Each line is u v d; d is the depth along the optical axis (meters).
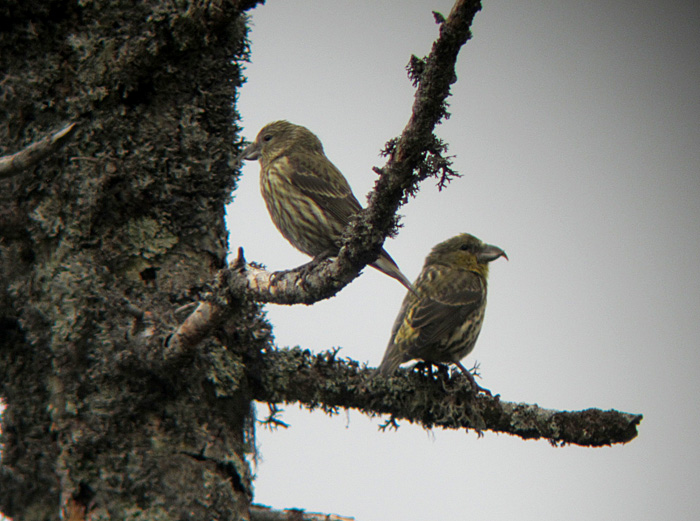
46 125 8.02
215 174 8.33
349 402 9.16
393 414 9.55
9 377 7.53
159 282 7.88
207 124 8.43
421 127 6.05
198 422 7.48
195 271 8.02
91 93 8.02
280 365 8.55
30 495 7.25
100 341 7.40
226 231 8.44
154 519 7.07
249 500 7.66
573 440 10.19
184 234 8.12
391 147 6.38
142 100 8.23
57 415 7.28
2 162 6.42
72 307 7.50
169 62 8.25
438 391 9.80
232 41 8.63
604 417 10.29
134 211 7.99
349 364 9.16
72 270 7.62
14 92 8.05
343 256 6.85
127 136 8.08
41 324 7.54
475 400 9.98
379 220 6.64
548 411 10.30
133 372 7.36
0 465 7.36
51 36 8.16
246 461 7.80
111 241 7.84
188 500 7.19
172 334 7.27
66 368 7.38
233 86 8.62
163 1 8.14
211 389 7.65
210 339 7.81
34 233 7.75
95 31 8.13
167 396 7.46
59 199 7.82
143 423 7.32
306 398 8.73
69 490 7.09
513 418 10.15
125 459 7.19
